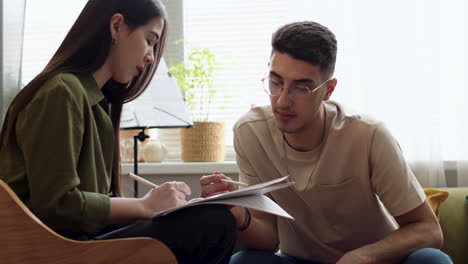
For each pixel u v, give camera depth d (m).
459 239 2.08
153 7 1.33
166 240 1.12
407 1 2.45
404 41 2.44
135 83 1.47
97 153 1.25
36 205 1.08
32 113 1.11
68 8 2.76
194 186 2.56
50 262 0.97
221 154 2.63
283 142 1.68
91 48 1.29
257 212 1.73
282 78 1.50
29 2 2.76
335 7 2.51
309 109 1.52
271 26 2.74
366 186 1.62
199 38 2.78
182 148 2.63
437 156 2.40
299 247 1.78
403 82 2.44
